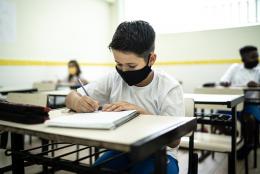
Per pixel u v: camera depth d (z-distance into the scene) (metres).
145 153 0.58
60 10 5.34
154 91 1.10
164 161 0.68
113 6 6.57
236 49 4.01
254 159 2.40
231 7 3.51
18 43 4.54
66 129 0.72
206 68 4.59
